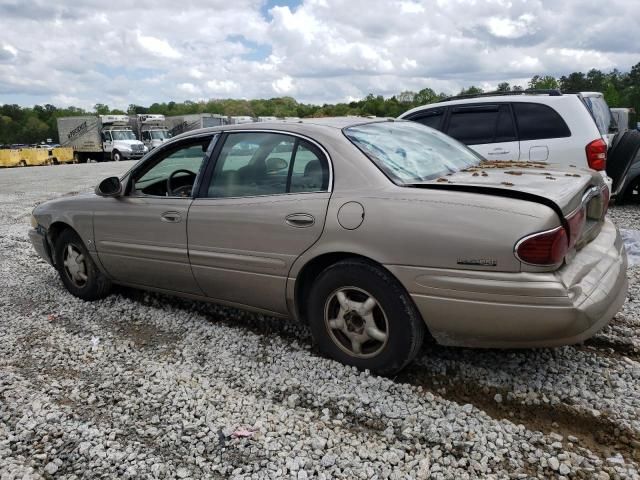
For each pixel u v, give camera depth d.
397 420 2.83
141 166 4.42
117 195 4.46
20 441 2.81
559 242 2.70
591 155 6.64
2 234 8.62
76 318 4.56
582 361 3.35
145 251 4.25
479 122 7.20
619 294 3.08
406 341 3.07
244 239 3.61
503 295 2.73
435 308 2.93
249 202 3.61
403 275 2.98
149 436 2.80
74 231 4.88
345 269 3.19
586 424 2.76
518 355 3.46
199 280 3.98
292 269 3.42
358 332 3.25
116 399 3.17
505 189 2.87
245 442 2.69
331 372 3.31
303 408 3.00
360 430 2.79
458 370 3.33
